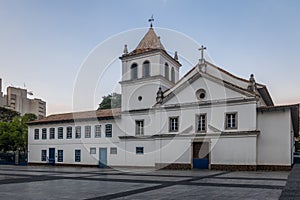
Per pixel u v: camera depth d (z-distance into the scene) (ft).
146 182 51.06
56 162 114.32
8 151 142.00
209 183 49.03
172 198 33.86
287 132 77.71
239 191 39.47
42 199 33.53
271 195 35.99
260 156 79.71
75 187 44.39
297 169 81.61
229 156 81.92
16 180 56.03
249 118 80.89
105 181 53.26
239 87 84.07
